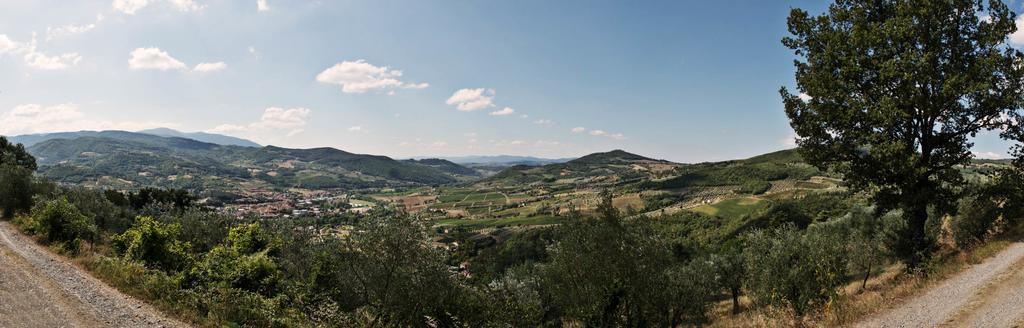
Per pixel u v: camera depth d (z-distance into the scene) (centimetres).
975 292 1722
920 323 1508
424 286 1964
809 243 2341
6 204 4741
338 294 2291
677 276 1866
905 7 2167
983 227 2706
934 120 2255
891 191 2338
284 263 2928
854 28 2264
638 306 1664
